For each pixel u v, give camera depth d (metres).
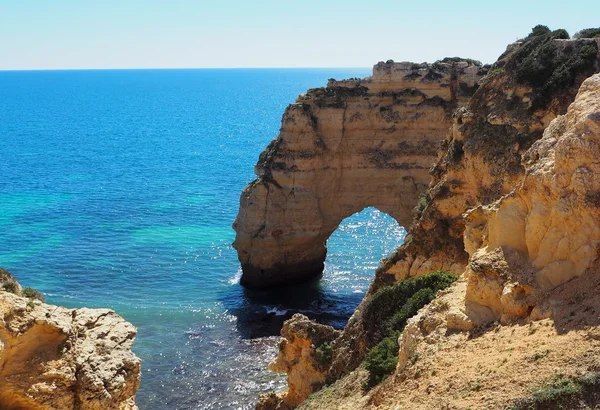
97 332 21.39
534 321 18.22
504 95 40.38
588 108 20.25
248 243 65.88
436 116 65.31
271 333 53.06
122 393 20.55
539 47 40.38
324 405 25.86
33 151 163.88
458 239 40.12
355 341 30.62
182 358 47.84
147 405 41.44
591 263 18.27
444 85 65.31
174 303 59.56
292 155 66.38
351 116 67.19
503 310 19.52
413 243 41.94
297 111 66.44
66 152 163.12
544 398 14.70
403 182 66.88
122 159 152.50
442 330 20.88
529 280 19.19
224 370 45.97
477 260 20.83
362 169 67.75
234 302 60.47
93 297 60.53
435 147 65.62
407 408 17.66
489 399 15.84
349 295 63.69
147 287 63.69
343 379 28.16
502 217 21.00
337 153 67.62
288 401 33.47
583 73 37.56
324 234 68.81
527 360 16.52
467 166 40.12
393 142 67.00
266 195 66.25
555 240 19.23
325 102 67.44
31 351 19.58
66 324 20.31
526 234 20.11
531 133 37.72
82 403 19.73
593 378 14.64
